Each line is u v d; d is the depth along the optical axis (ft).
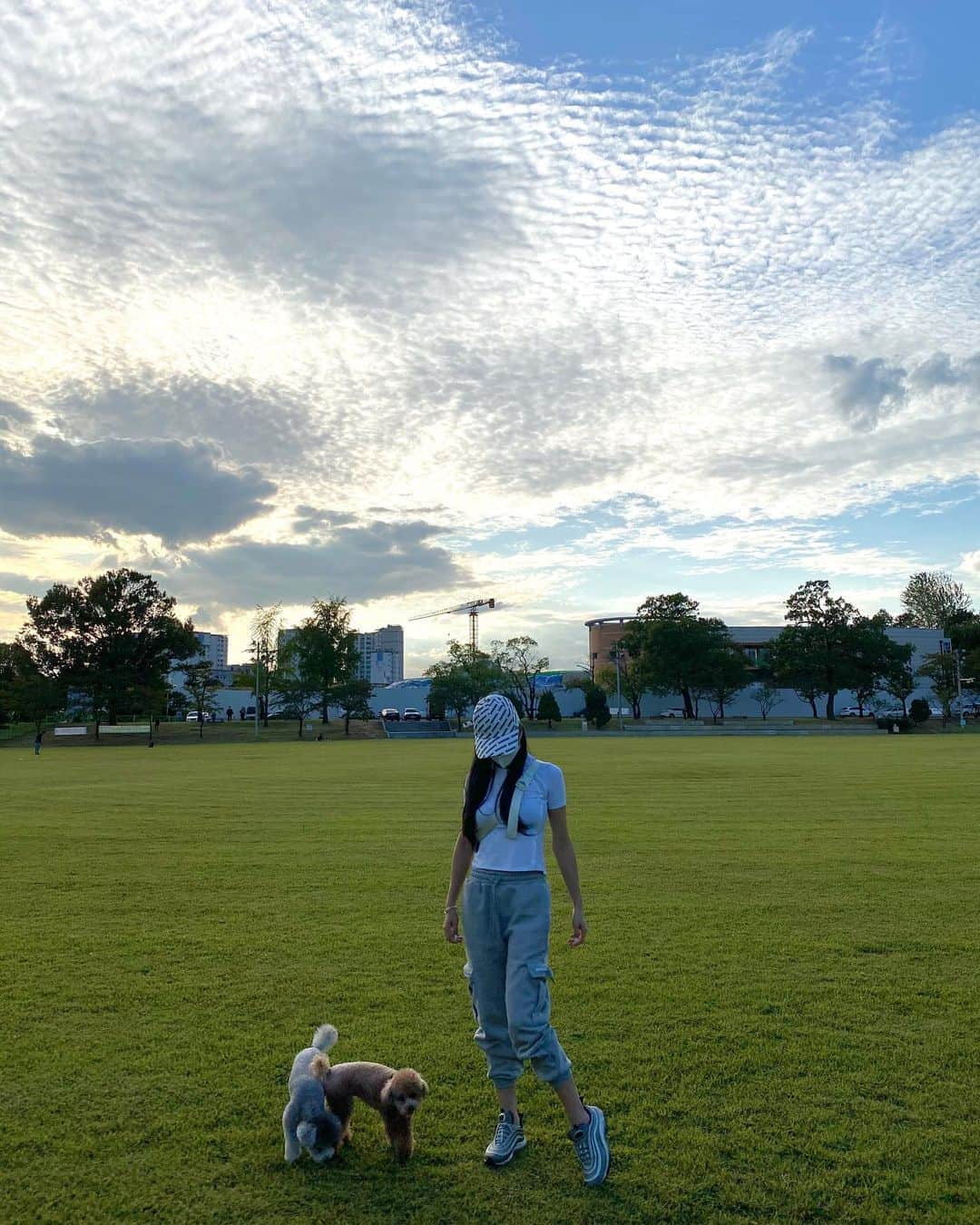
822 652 313.32
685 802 66.18
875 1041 18.89
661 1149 14.55
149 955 25.82
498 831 14.60
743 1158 14.24
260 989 22.54
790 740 210.38
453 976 23.66
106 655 256.73
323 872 38.99
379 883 36.52
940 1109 15.83
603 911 30.99
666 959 25.02
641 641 333.21
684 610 333.21
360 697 285.23
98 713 255.09
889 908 31.32
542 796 14.74
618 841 46.75
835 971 23.86
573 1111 13.87
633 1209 12.92
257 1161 14.26
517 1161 14.25
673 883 35.88
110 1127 15.29
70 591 257.96
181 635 269.44
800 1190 13.34
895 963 24.66
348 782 89.20
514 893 14.32
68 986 22.82
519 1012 13.84
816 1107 15.90
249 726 304.50
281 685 287.89
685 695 330.13
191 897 33.78
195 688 287.89
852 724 298.15
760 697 351.05
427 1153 14.52
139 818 59.41
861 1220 12.62
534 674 331.77
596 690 304.71
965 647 317.83
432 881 36.88
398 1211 12.90
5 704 257.55
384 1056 18.16
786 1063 17.79
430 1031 19.57
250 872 39.04
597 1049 18.51
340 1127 14.23
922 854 42.60
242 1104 16.14
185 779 96.22
